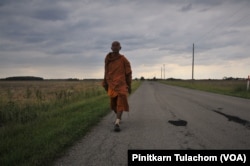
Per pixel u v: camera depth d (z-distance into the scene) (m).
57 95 17.64
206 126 8.39
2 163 4.80
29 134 7.07
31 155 5.22
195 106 14.00
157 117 10.19
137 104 15.10
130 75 8.00
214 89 34.91
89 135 7.18
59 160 5.18
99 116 10.20
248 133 7.37
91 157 5.34
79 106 13.33
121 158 5.27
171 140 6.57
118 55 7.95
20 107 12.14
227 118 9.98
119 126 8.26
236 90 28.59
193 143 6.29
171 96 21.86
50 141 6.20
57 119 9.39
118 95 7.80
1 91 30.75
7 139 6.59
